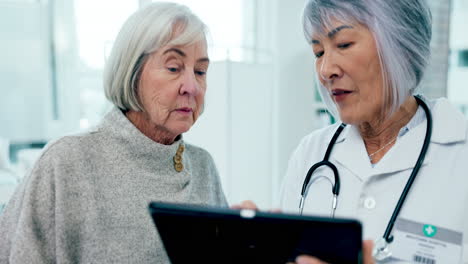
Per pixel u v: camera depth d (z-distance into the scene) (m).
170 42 0.81
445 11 2.41
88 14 2.34
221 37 2.55
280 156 2.48
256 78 1.99
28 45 2.30
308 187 0.99
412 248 0.78
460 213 0.79
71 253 0.79
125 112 0.91
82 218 0.79
